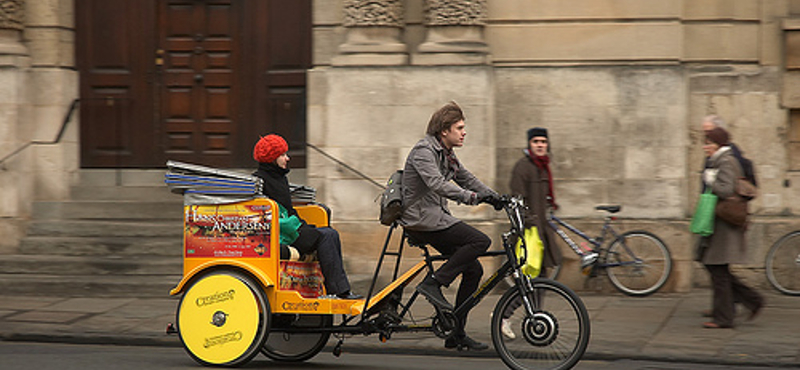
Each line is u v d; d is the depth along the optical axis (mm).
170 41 46438
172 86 46469
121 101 46469
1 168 41781
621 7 40844
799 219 40406
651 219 40594
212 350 26078
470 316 33531
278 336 27578
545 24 41281
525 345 24641
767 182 40906
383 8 41031
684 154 40469
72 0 45781
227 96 46219
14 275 39125
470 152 40125
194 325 26234
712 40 41219
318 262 27562
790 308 36031
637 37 40812
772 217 40844
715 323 31922
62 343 30516
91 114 46469
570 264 40656
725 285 31828
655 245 39406
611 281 39625
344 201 40781
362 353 29250
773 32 40781
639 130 40656
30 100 43719
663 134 40500
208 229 26156
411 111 40469
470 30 40781
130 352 28875
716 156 31719
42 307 35344
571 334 24234
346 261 40500
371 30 41188
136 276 38750
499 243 40344
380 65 40625
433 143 25141
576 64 41250
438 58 40375
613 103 40812
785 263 39094
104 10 46281
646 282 39375
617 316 34281
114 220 42156
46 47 44250
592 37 41062
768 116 40844
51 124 44031
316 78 41469
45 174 43781
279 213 26203
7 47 43125
